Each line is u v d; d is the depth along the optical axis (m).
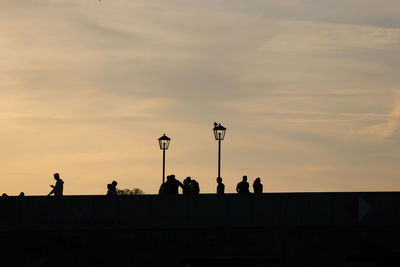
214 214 141.75
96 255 140.88
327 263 142.62
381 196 143.00
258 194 142.12
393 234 143.25
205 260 141.38
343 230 142.75
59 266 140.75
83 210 140.88
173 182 144.75
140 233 141.25
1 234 140.62
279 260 141.88
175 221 141.50
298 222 142.12
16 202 140.75
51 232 140.88
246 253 141.88
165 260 141.38
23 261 140.50
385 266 148.75
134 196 141.50
